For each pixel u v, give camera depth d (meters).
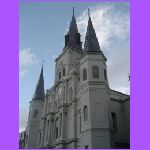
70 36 58.47
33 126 60.31
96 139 32.41
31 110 62.50
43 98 64.50
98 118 34.03
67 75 49.78
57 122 48.16
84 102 36.75
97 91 36.38
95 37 42.97
